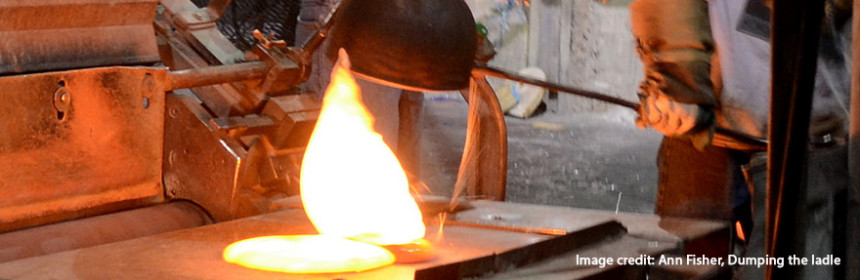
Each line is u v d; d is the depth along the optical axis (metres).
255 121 2.53
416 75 1.91
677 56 2.14
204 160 2.46
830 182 1.86
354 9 1.95
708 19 2.18
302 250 1.97
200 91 2.67
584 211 2.39
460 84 1.97
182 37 2.72
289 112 2.56
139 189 2.44
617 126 8.20
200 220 2.47
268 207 2.52
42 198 2.23
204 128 2.45
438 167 6.08
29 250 2.16
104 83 2.33
